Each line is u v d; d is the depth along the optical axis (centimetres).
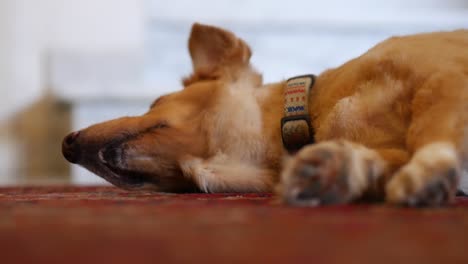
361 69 88
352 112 86
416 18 237
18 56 225
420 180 69
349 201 71
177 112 95
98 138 95
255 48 243
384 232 59
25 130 225
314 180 69
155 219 66
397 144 84
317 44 242
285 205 71
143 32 231
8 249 55
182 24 241
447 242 54
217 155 94
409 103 83
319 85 92
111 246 55
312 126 90
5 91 224
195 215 67
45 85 227
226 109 94
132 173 96
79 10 229
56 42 228
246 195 88
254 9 241
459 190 88
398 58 85
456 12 238
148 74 240
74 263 48
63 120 227
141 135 94
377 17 238
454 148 72
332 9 243
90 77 229
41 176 225
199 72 100
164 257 50
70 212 70
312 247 53
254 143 92
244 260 48
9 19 225
